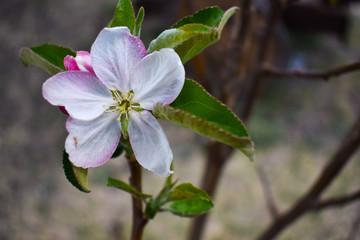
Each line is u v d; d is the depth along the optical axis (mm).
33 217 566
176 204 211
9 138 653
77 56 194
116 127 194
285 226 365
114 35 192
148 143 193
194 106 187
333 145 683
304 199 350
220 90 344
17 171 615
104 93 194
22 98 708
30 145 651
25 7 849
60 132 673
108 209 584
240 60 341
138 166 204
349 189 606
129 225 563
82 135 190
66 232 555
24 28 813
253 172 639
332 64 822
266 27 332
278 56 748
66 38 793
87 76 192
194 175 622
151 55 188
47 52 213
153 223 569
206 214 420
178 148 671
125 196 606
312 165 648
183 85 188
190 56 196
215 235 558
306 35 874
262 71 337
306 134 698
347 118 729
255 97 352
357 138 313
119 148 200
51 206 583
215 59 569
